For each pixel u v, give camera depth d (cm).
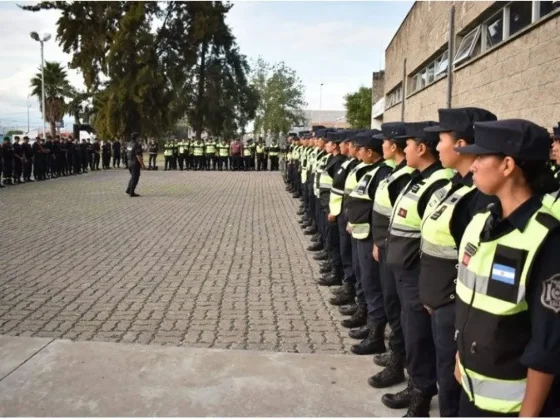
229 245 873
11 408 335
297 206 1384
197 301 571
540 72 731
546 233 179
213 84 4312
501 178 194
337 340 467
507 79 856
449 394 273
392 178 385
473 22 1049
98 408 336
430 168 329
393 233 334
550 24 700
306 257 791
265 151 2920
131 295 588
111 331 477
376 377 375
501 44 873
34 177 2056
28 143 1967
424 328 320
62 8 3691
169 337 465
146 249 832
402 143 388
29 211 1223
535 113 750
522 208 190
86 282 638
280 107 5050
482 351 195
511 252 186
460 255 215
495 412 195
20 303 554
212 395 356
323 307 559
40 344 438
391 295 372
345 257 562
